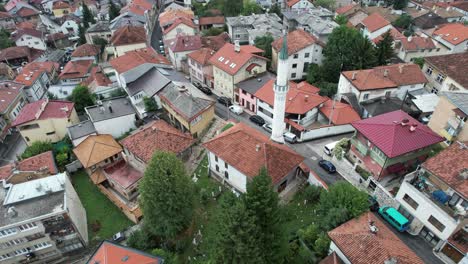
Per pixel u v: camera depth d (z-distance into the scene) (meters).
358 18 104.56
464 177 34.09
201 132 59.75
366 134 43.47
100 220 47.19
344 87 63.16
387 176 43.84
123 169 52.94
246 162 42.75
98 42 110.62
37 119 60.00
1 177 49.22
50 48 125.88
